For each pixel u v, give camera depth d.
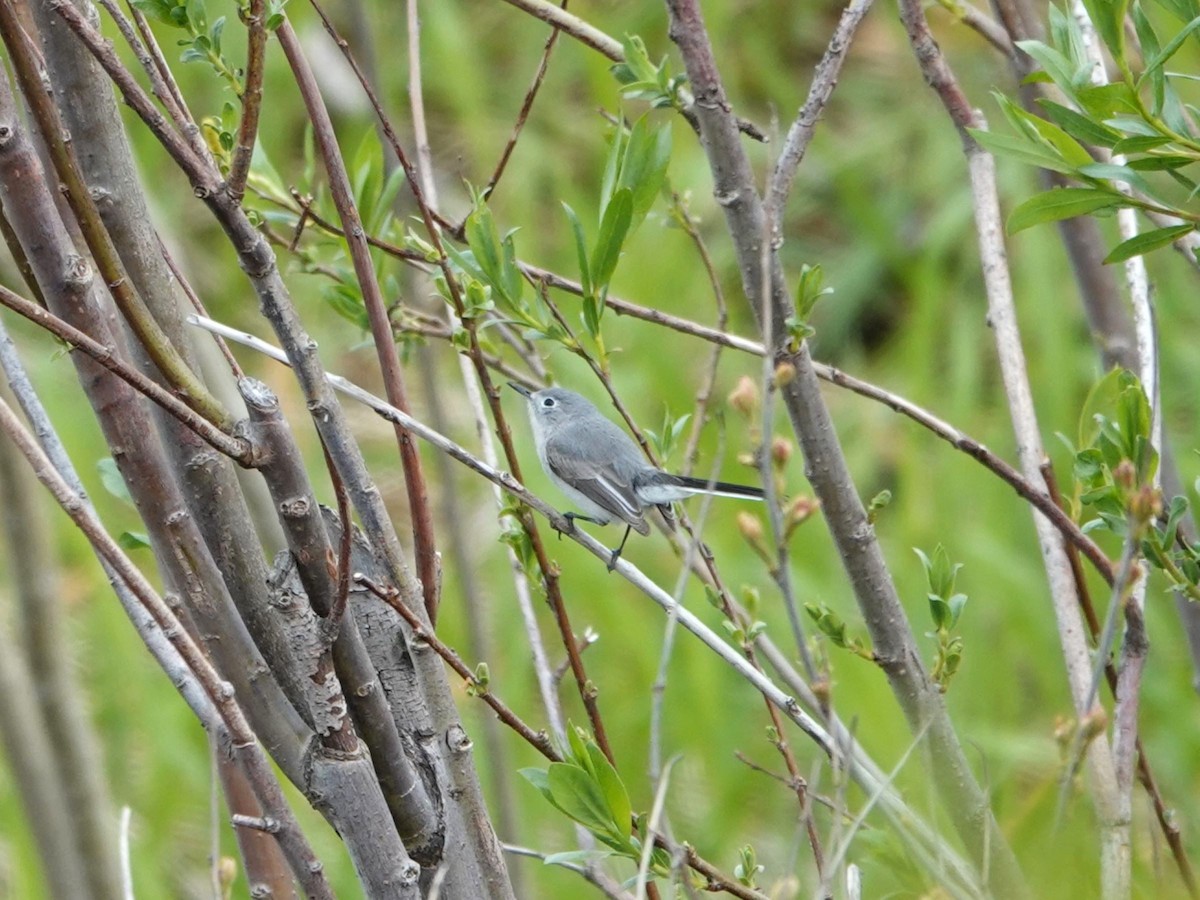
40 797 8.38
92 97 4.89
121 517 13.37
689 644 12.30
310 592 4.39
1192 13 5.47
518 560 6.20
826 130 17.22
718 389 14.54
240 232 4.43
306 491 4.32
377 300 5.62
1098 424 5.69
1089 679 6.01
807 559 12.92
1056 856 5.16
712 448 13.57
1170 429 13.62
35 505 8.23
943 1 7.00
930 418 6.20
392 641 5.08
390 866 4.49
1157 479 6.14
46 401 13.90
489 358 7.36
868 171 16.88
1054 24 5.84
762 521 13.16
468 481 14.02
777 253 5.48
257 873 5.53
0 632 8.30
